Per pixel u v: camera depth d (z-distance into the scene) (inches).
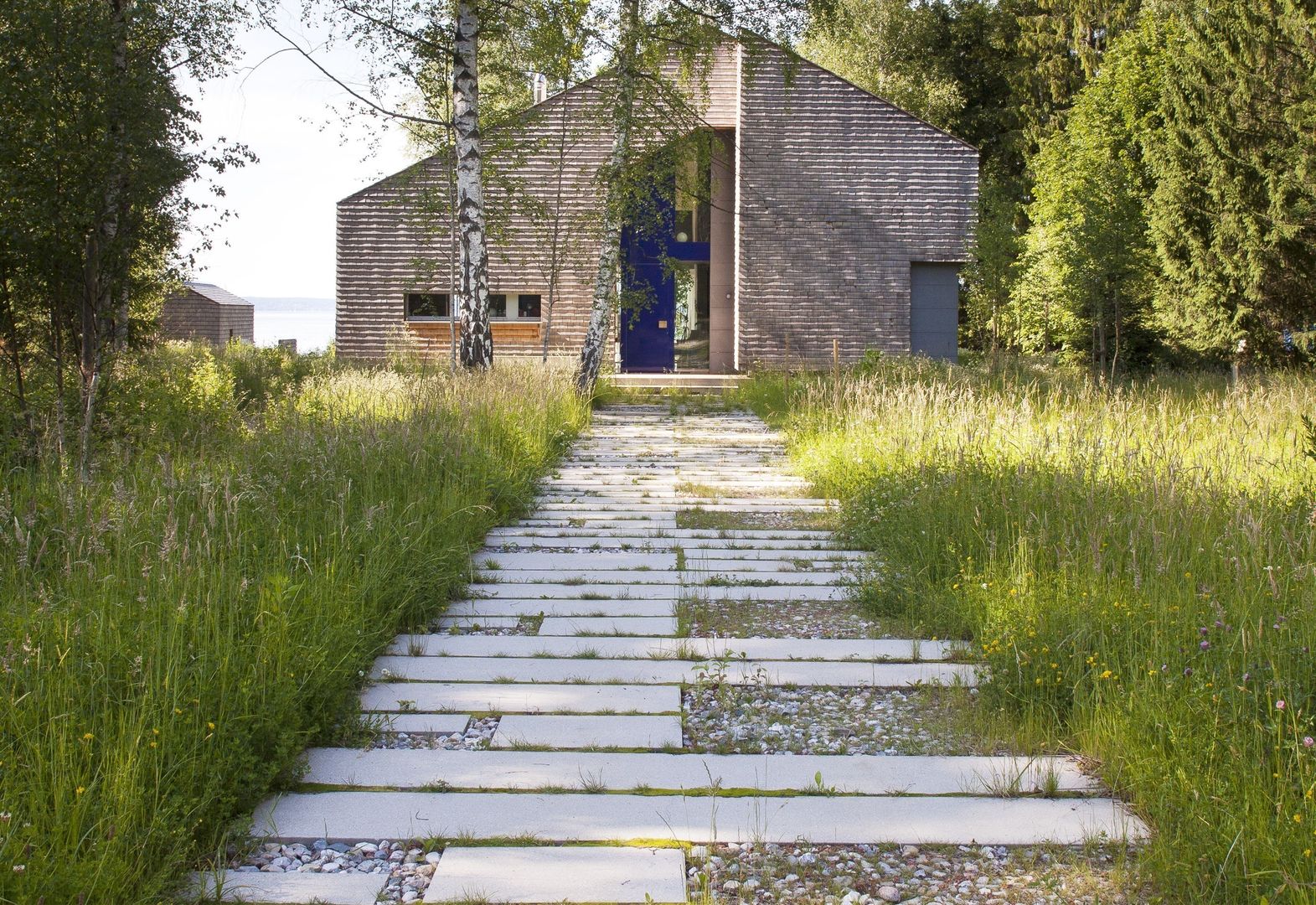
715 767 158.4
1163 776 142.0
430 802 145.8
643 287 898.1
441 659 208.2
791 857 131.7
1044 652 184.1
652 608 247.3
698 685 192.1
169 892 120.1
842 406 544.1
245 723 148.7
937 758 161.5
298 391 577.9
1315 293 776.9
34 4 315.3
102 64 325.7
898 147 899.4
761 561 297.9
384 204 772.0
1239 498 260.5
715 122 914.7
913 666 205.3
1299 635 173.6
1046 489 290.5
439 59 638.5
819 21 683.4
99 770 126.0
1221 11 778.8
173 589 182.4
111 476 291.9
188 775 132.9
